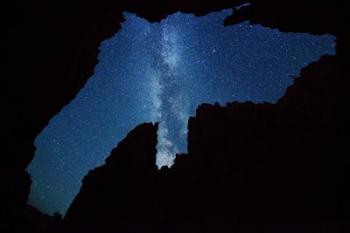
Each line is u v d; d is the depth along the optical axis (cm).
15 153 786
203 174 1323
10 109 735
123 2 898
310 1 868
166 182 1395
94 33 926
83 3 827
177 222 1179
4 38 654
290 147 1209
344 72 1016
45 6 723
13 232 738
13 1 640
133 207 1314
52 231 1140
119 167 1517
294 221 945
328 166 1041
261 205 1082
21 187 800
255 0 925
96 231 1262
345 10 848
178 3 885
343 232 797
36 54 754
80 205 1400
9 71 696
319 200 980
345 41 938
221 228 1054
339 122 1072
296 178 1109
